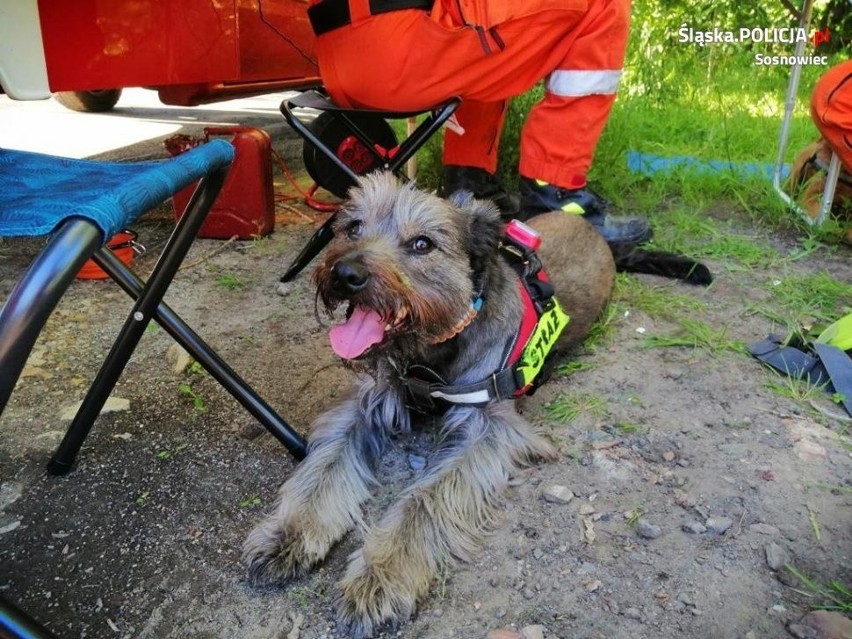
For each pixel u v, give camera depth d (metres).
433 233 0.77
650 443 0.84
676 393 0.95
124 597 0.64
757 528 0.71
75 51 1.03
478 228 0.80
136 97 3.00
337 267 0.70
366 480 0.79
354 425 0.82
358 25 1.07
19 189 0.61
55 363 1.02
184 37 1.25
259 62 1.70
